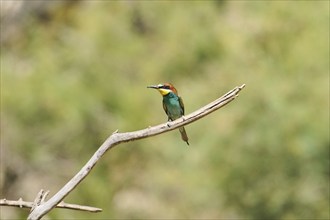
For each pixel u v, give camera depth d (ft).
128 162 55.83
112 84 55.36
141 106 55.36
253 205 56.39
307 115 53.26
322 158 53.57
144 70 57.93
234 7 61.98
